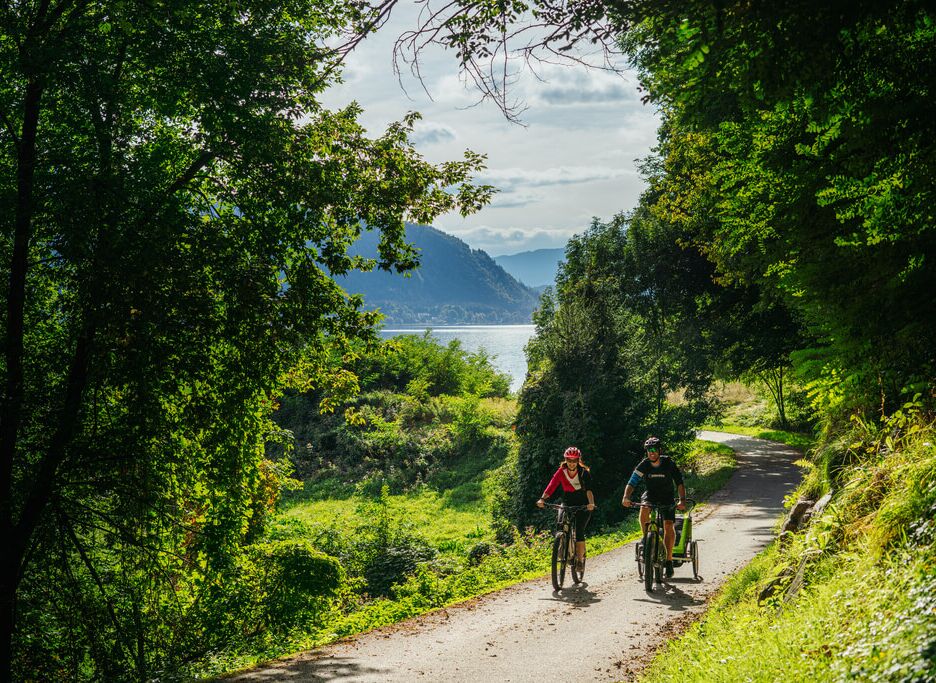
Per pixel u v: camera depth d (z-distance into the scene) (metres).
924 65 4.61
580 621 9.30
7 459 10.12
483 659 7.87
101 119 10.52
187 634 11.30
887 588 5.07
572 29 5.15
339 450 41.38
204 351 10.79
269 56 10.59
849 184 5.33
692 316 34.59
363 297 13.07
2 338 10.52
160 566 11.76
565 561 11.29
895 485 6.46
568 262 37.06
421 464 39.31
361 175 12.45
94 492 11.20
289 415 44.12
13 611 10.07
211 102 10.41
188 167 11.91
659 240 34.91
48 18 10.25
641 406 26.19
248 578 12.12
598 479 25.05
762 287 17.19
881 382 6.16
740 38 4.62
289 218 11.52
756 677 5.07
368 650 8.39
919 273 5.36
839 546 7.01
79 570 11.55
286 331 11.39
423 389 49.16
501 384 60.09
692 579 11.59
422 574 16.22
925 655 3.89
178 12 9.41
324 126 12.35
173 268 10.03
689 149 16.61
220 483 12.00
